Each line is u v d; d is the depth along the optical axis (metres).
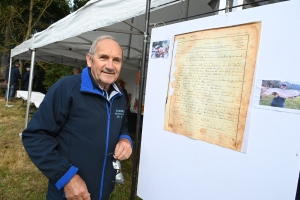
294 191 0.82
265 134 0.90
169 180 1.28
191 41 1.18
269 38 0.89
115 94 1.32
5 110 7.33
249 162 0.94
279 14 0.86
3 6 11.77
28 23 11.83
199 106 1.13
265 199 0.90
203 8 3.06
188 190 1.18
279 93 0.86
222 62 1.04
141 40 4.72
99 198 1.30
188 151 1.18
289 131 0.83
